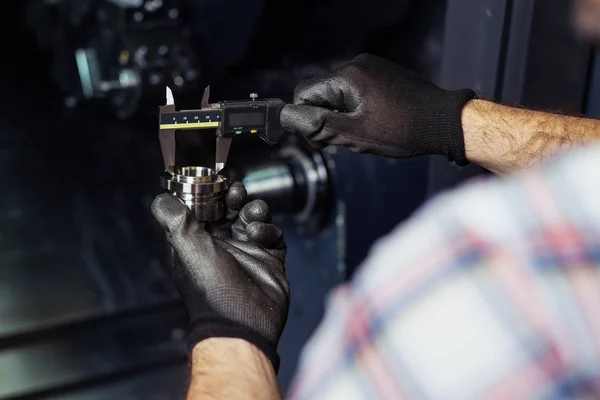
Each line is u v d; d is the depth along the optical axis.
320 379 0.42
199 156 1.75
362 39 1.84
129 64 1.95
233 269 0.87
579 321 0.36
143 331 1.91
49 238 2.16
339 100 1.06
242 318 0.81
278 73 2.01
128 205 2.30
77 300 1.93
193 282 0.86
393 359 0.38
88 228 2.22
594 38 1.31
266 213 1.00
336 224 1.62
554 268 0.37
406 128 1.04
